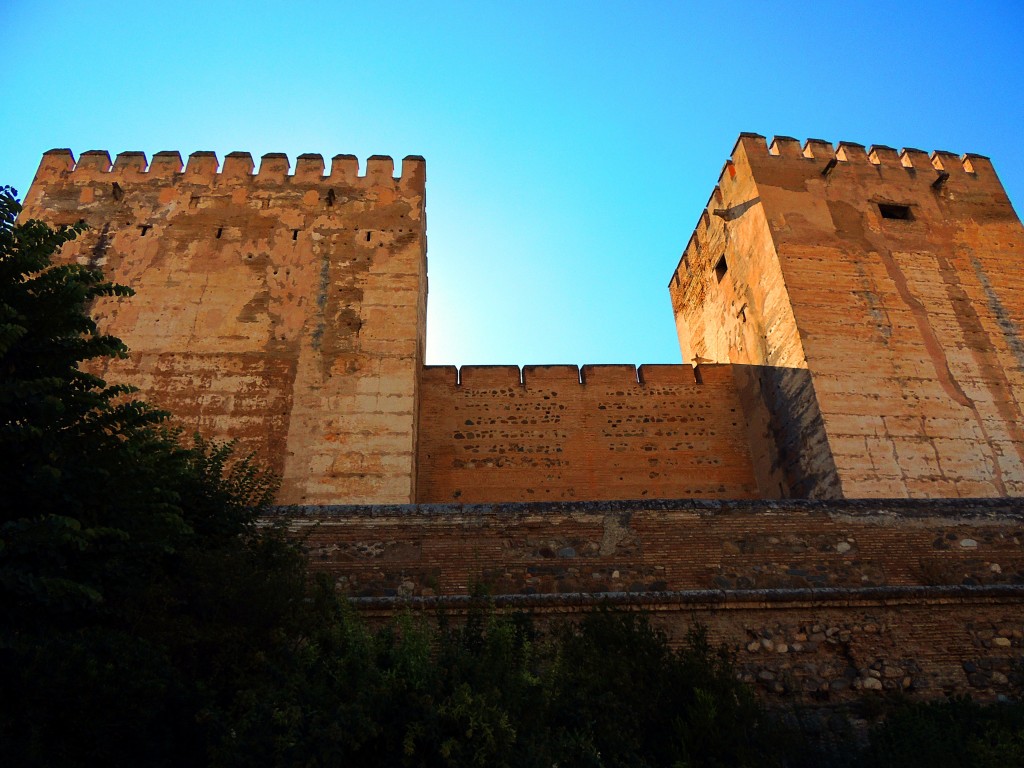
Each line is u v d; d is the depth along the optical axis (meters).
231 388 17.08
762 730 7.37
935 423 16.66
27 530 6.39
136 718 5.92
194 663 6.91
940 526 10.48
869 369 17.20
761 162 20.53
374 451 16.45
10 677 5.86
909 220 20.05
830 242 19.11
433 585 8.38
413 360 17.73
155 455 8.34
